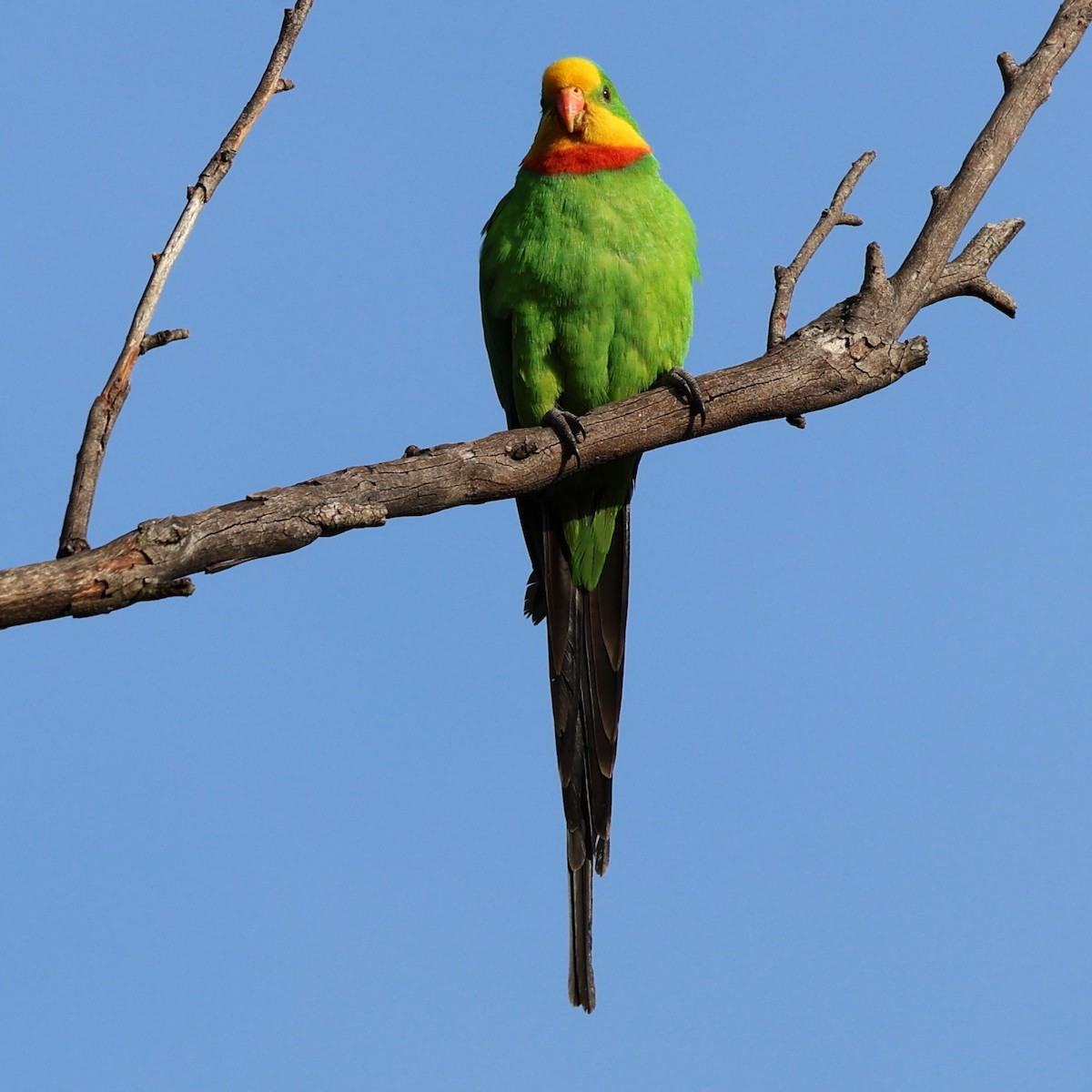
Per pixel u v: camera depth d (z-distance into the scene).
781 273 10.27
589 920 11.15
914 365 9.70
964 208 9.99
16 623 6.71
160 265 7.69
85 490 7.21
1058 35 10.50
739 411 9.59
